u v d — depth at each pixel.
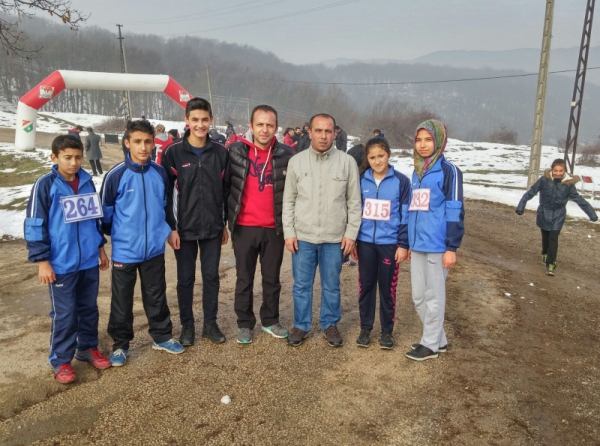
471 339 4.05
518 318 4.61
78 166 3.09
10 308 4.56
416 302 3.68
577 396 3.20
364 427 2.78
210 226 3.61
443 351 3.77
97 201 3.27
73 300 3.19
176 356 3.59
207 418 2.83
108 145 30.11
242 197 3.63
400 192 3.63
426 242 3.47
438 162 3.43
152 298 3.52
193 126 3.42
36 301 4.75
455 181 3.34
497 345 3.95
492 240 8.41
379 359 3.62
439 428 2.78
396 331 4.16
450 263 3.36
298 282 3.75
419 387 3.22
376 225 3.64
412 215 3.56
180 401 3.00
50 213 3.04
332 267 3.71
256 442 2.62
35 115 18.78
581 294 5.57
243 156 3.58
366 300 3.80
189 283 3.69
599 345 4.10
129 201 3.29
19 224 8.28
